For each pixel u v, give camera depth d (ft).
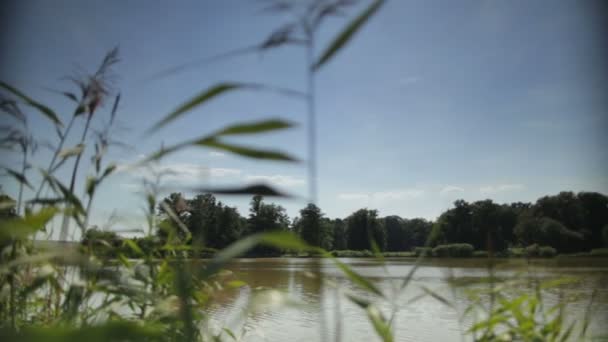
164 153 3.17
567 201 182.39
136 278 7.24
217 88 3.00
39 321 7.18
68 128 5.88
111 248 7.38
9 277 5.43
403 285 5.64
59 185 5.14
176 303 5.98
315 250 4.58
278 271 109.70
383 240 294.25
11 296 5.49
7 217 5.72
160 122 2.99
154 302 5.89
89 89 6.10
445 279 6.30
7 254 5.41
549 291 35.68
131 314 7.36
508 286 6.43
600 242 157.69
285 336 28.71
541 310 6.70
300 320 34.60
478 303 6.56
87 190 5.30
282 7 3.59
